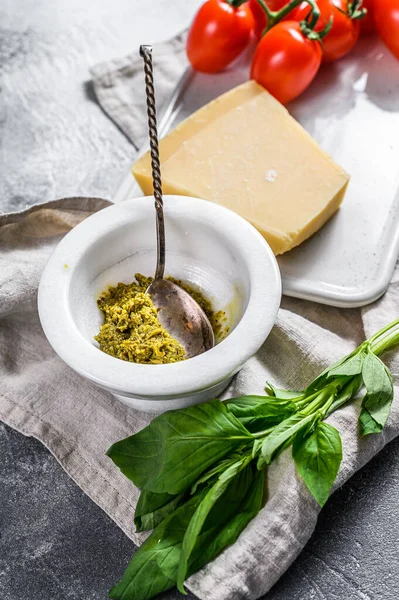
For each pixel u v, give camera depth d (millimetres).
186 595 422
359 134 594
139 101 634
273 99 563
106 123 629
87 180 598
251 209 523
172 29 691
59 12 705
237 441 419
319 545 433
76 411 484
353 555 429
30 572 437
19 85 658
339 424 444
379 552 430
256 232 464
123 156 609
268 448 402
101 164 605
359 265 527
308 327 500
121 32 691
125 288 483
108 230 470
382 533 435
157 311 463
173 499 426
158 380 414
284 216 521
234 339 425
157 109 628
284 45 574
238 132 552
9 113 639
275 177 535
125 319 458
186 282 494
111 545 443
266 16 631
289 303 527
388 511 442
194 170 538
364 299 511
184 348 455
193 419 419
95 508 456
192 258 490
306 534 420
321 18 604
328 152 584
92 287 475
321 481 409
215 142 548
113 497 453
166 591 424
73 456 468
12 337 521
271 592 421
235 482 417
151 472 420
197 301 488
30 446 480
